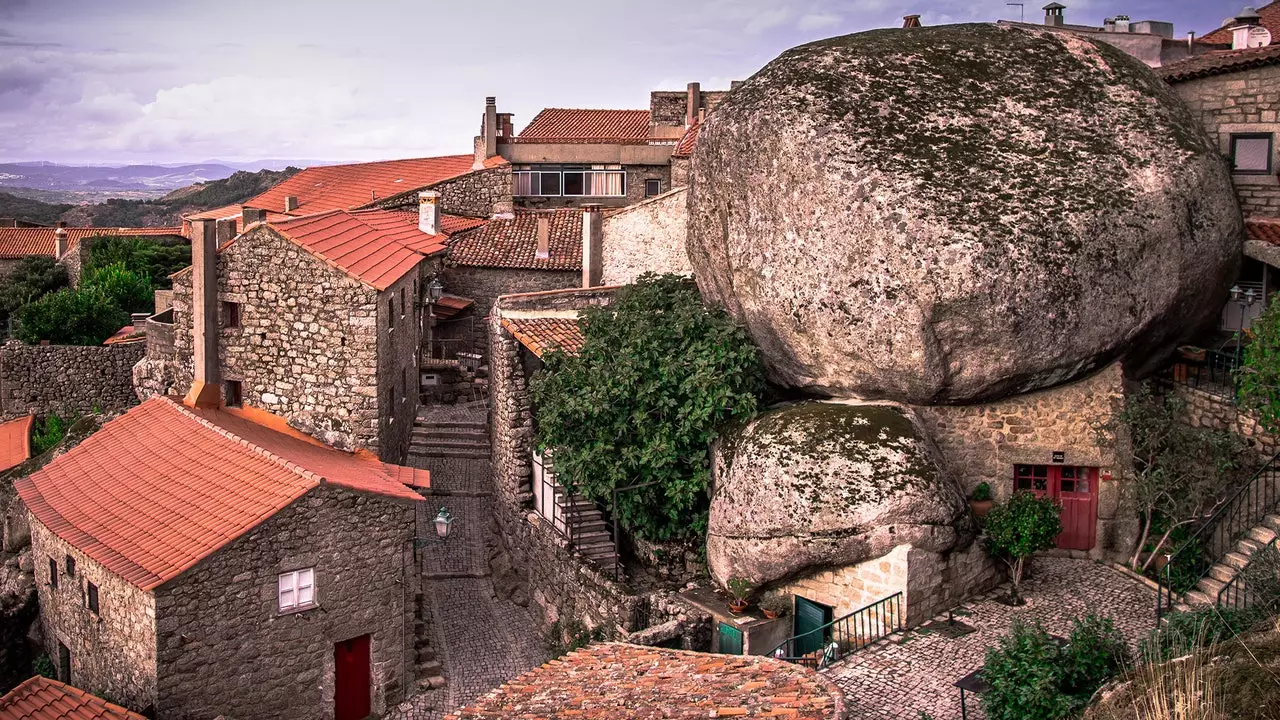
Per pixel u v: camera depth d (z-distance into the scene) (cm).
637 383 2292
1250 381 1891
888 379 2042
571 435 2314
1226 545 1986
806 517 1962
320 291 2592
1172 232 2044
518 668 2333
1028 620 1900
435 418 3288
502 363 2702
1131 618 1897
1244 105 2262
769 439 2061
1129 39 2819
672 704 1452
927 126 2067
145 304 4697
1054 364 2003
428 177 4781
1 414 3941
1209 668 1322
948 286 1933
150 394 3166
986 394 2048
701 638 2053
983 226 1950
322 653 2148
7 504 3173
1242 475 2016
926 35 2230
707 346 2258
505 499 2736
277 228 2603
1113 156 2061
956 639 1859
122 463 2441
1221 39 2853
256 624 2069
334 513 2138
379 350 2617
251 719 2078
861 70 2139
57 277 5503
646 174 5003
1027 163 2030
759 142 2139
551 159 4956
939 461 2034
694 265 2425
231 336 2675
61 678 2369
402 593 2238
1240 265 2195
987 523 2002
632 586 2275
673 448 2241
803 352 2130
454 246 3906
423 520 2886
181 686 1995
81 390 3925
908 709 1650
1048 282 1945
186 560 1992
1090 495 2134
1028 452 2105
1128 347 2066
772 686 1480
